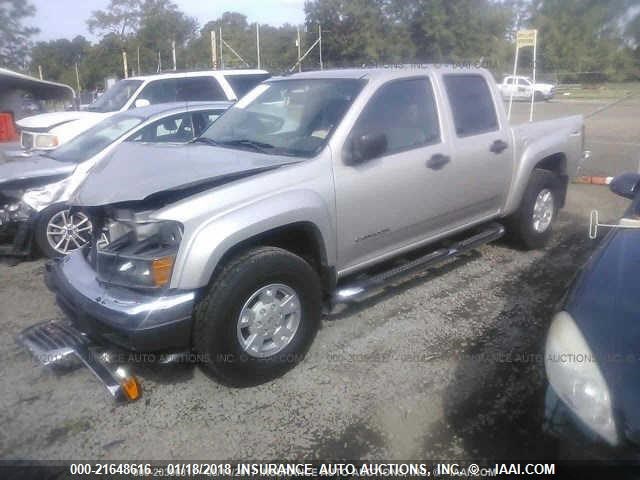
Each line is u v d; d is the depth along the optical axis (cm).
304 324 364
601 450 220
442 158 446
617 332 239
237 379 340
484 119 506
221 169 349
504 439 300
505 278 514
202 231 313
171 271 311
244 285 326
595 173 974
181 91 1100
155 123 687
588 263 297
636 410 213
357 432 308
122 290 326
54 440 308
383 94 418
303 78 460
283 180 352
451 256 479
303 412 327
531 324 425
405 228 434
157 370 374
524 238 569
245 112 466
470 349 391
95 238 357
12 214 579
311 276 362
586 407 227
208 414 327
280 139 411
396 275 432
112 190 325
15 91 1862
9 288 528
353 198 386
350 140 388
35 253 618
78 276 354
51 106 2667
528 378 354
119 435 311
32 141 916
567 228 670
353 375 363
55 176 595
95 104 1126
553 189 582
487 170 495
